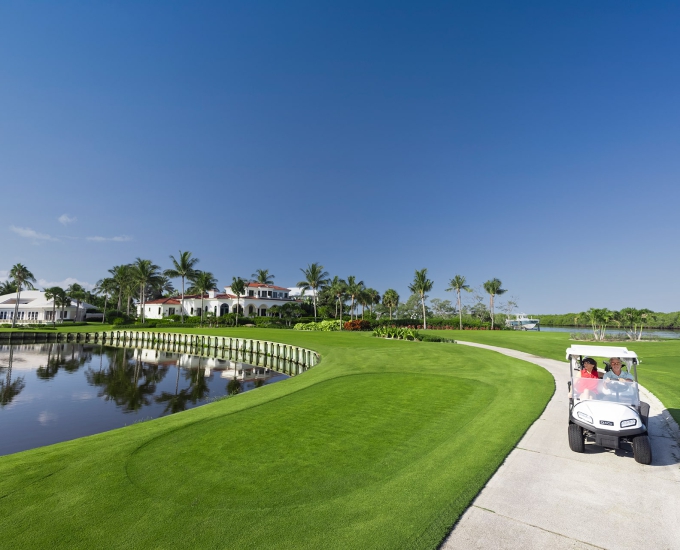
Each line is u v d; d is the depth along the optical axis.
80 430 15.34
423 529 4.92
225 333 52.69
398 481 6.41
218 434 9.28
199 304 87.50
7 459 7.76
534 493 5.89
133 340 58.44
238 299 76.56
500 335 48.03
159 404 19.91
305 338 42.34
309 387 14.95
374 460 7.47
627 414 7.00
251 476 6.82
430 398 12.83
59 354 41.94
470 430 9.10
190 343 52.09
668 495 5.79
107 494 6.12
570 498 5.72
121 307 111.06
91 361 36.88
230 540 4.80
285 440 8.80
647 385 13.91
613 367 8.21
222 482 6.57
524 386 14.11
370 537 4.79
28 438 14.34
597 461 7.11
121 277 89.44
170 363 35.91
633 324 51.31
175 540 4.82
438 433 9.04
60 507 5.69
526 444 8.06
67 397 21.52
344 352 28.55
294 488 6.29
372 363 22.17
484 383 14.98
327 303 88.62
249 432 9.42
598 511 5.35
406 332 41.09
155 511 5.57
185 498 5.98
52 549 4.65
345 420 10.40
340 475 6.79
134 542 4.79
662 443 7.98
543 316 127.25
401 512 5.38
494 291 82.69
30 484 6.49
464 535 4.79
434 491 5.98
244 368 32.97
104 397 21.53
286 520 5.26
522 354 24.88
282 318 76.44
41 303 86.31
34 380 26.88
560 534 4.80
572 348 8.41
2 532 5.02
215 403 12.94
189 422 10.33
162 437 9.05
